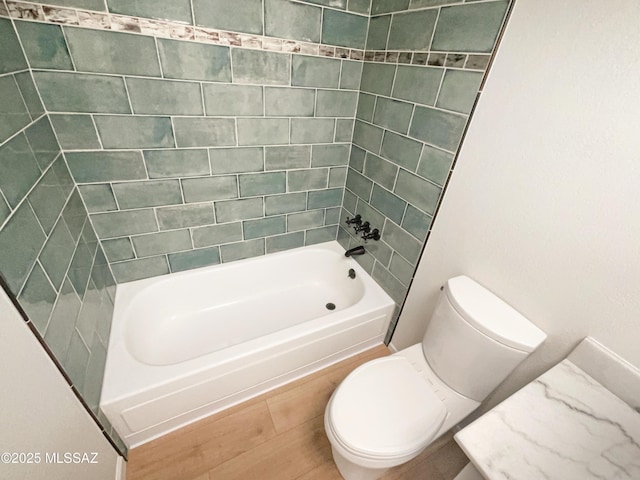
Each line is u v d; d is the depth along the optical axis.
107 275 1.43
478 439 0.68
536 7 0.79
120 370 1.16
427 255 1.37
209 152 1.41
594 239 0.79
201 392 1.26
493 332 0.95
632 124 0.67
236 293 1.87
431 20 1.07
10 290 0.64
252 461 1.23
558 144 0.82
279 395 1.48
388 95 1.36
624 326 0.77
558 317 0.91
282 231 1.87
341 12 1.30
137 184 1.34
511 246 1.00
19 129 0.85
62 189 1.08
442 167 1.18
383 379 1.15
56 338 0.81
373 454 0.94
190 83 1.21
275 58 1.30
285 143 1.55
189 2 1.06
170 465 1.19
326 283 2.06
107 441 1.05
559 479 0.62
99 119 1.15
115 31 1.02
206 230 1.63
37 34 0.94
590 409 0.76
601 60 0.70
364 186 1.69
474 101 1.00
